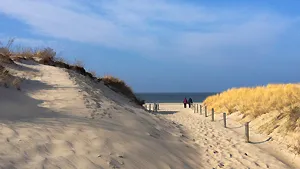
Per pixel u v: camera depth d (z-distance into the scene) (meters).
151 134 10.05
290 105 14.46
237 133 15.35
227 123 19.78
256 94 23.34
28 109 8.53
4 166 4.53
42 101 10.26
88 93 14.12
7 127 6.30
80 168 5.34
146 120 12.91
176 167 7.33
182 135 12.75
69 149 6.00
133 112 14.24
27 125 6.79
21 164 4.80
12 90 10.42
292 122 12.36
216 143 12.13
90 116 9.49
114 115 10.77
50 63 21.94
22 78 13.43
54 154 5.61
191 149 10.03
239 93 29.31
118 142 7.39
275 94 20.09
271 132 13.44
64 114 8.93
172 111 37.47
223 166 8.52
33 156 5.25
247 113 19.61
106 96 17.47
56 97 11.37
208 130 16.17
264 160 9.68
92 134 7.28
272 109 16.58
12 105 8.43
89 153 6.11
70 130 7.16
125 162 6.34
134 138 8.30
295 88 21.30
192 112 34.00
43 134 6.40
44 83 14.02
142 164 6.64
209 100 38.41
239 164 8.93
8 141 5.55
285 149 11.14
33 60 21.14
